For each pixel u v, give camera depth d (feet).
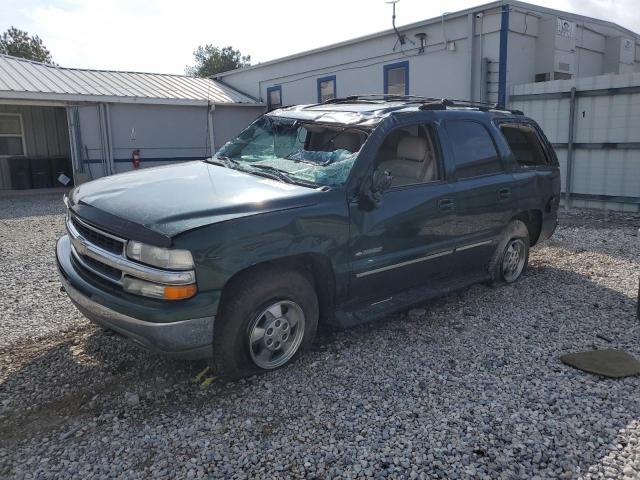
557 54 40.70
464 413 10.93
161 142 60.03
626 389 11.93
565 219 32.58
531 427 10.44
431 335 14.87
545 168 20.06
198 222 10.85
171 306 10.48
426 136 15.67
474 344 14.29
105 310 11.08
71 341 14.24
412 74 45.24
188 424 10.49
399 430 10.33
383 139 14.07
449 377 12.46
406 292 15.40
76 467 9.22
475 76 40.22
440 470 9.18
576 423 10.58
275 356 12.57
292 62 58.80
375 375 12.51
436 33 42.57
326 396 11.56
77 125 55.47
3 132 57.77
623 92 33.35
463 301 17.65
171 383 12.06
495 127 18.04
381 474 9.07
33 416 10.79
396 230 14.12
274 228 11.59
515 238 19.12
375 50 48.32
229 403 11.26
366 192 13.32
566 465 9.33
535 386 12.05
